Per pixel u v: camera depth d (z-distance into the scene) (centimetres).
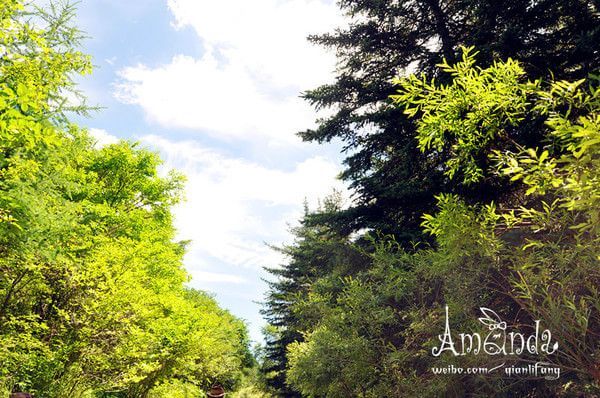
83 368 923
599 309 371
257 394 3133
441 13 1060
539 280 394
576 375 461
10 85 614
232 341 3769
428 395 540
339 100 1121
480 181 689
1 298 814
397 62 1132
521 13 830
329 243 1172
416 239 857
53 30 725
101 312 881
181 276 1695
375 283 736
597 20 778
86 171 1449
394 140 1064
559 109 543
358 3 1098
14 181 612
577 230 373
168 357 1414
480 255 434
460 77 372
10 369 792
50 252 724
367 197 1091
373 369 661
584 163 238
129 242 1037
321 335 736
